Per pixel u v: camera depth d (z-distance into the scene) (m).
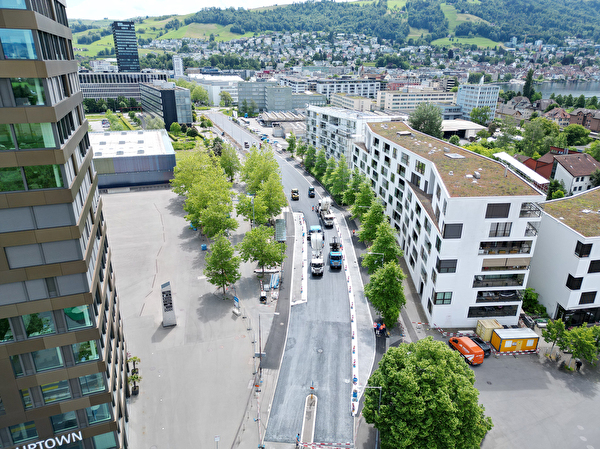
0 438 30.61
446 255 58.12
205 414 46.34
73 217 28.75
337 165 121.31
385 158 94.69
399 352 41.94
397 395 38.50
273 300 68.56
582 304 61.22
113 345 39.12
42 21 25.83
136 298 68.31
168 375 51.78
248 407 47.53
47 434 31.95
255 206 86.44
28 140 26.45
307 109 164.62
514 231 57.44
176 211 106.69
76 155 31.84
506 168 64.38
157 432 43.88
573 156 125.94
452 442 36.84
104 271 38.62
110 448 35.06
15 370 29.59
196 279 74.38
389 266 59.09
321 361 55.16
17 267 28.00
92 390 32.84
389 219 93.12
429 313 63.88
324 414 47.00
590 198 72.00
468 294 60.59
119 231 94.25
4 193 26.56
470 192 56.88
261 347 57.44
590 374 53.88
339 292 71.75
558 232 62.44
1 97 25.34
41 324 29.64
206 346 57.19
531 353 57.31
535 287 68.38
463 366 41.25
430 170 72.44
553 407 48.44
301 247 88.38
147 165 123.12
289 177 136.50
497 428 45.41
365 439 44.28
